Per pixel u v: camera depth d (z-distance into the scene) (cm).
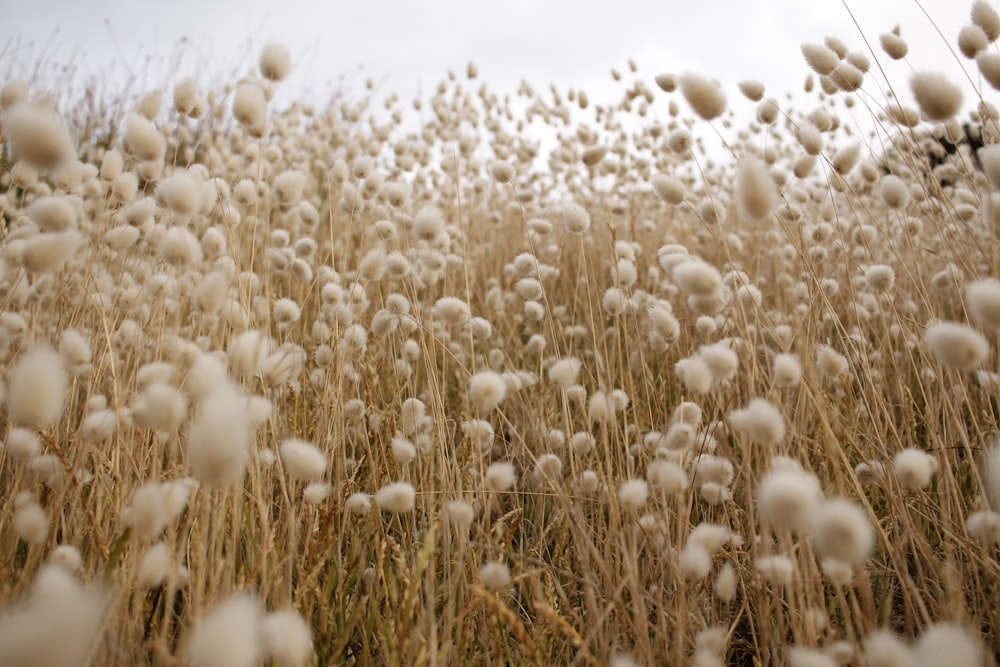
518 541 193
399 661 116
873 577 166
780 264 333
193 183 135
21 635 58
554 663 144
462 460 203
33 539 115
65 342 143
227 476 84
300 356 186
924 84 129
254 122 158
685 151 184
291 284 331
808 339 171
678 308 280
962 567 149
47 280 216
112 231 189
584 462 201
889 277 179
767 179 118
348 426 222
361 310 216
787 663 127
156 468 108
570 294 405
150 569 106
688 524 151
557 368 162
